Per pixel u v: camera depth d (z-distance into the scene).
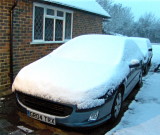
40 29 6.97
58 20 7.83
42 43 7.03
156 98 5.44
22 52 6.29
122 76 3.97
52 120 3.28
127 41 5.25
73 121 3.20
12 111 4.20
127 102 5.09
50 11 7.29
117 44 4.86
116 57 4.44
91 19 10.36
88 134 3.49
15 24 5.91
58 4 7.09
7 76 5.87
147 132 3.57
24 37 6.29
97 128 3.71
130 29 41.94
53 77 3.55
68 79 3.49
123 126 3.76
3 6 5.47
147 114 4.34
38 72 3.77
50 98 3.25
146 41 10.32
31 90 3.44
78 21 9.16
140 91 6.06
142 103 5.01
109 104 3.53
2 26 5.52
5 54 5.72
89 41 5.09
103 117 3.47
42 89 3.36
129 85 4.76
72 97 3.17
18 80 3.73
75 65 4.10
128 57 4.79
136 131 3.59
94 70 3.86
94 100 3.23
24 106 3.57
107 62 4.28
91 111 3.23
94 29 10.82
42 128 3.59
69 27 8.60
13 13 5.79
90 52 4.67
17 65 6.18
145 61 8.09
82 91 3.22
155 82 7.29
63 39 8.16
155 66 11.06
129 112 4.41
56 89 3.29
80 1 9.91
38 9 6.76
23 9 6.11
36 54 6.86
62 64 4.17
